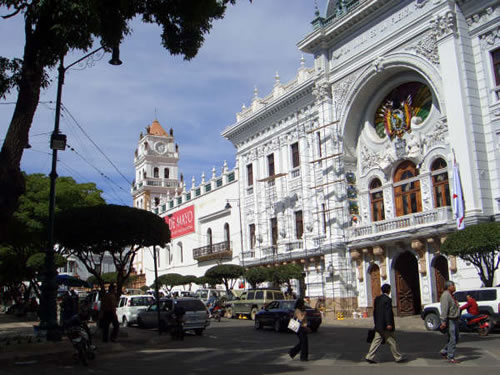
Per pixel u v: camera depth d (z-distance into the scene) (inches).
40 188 1221.7
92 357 502.6
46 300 612.7
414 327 852.6
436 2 983.0
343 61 1246.3
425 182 1056.8
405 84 1141.7
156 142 2876.5
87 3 444.1
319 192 1309.1
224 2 579.8
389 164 1147.9
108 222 743.1
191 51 615.8
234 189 1748.3
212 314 1179.3
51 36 494.9
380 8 1128.2
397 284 1100.5
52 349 557.3
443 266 991.0
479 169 903.1
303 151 1390.3
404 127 1130.7
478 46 944.9
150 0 573.3
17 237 1174.3
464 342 574.6
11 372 435.5
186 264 2079.2
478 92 939.3
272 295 1160.2
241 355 544.7
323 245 1242.0
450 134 940.6
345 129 1250.6
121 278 789.2
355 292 1190.3
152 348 640.4
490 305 671.8
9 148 485.7
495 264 848.9
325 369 420.2
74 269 2967.5
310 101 1368.1
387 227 1090.7
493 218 887.7
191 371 430.0
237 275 1462.8
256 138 1620.3
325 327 933.2
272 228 1525.6
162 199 2402.8
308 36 1305.4
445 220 945.5
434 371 385.1
